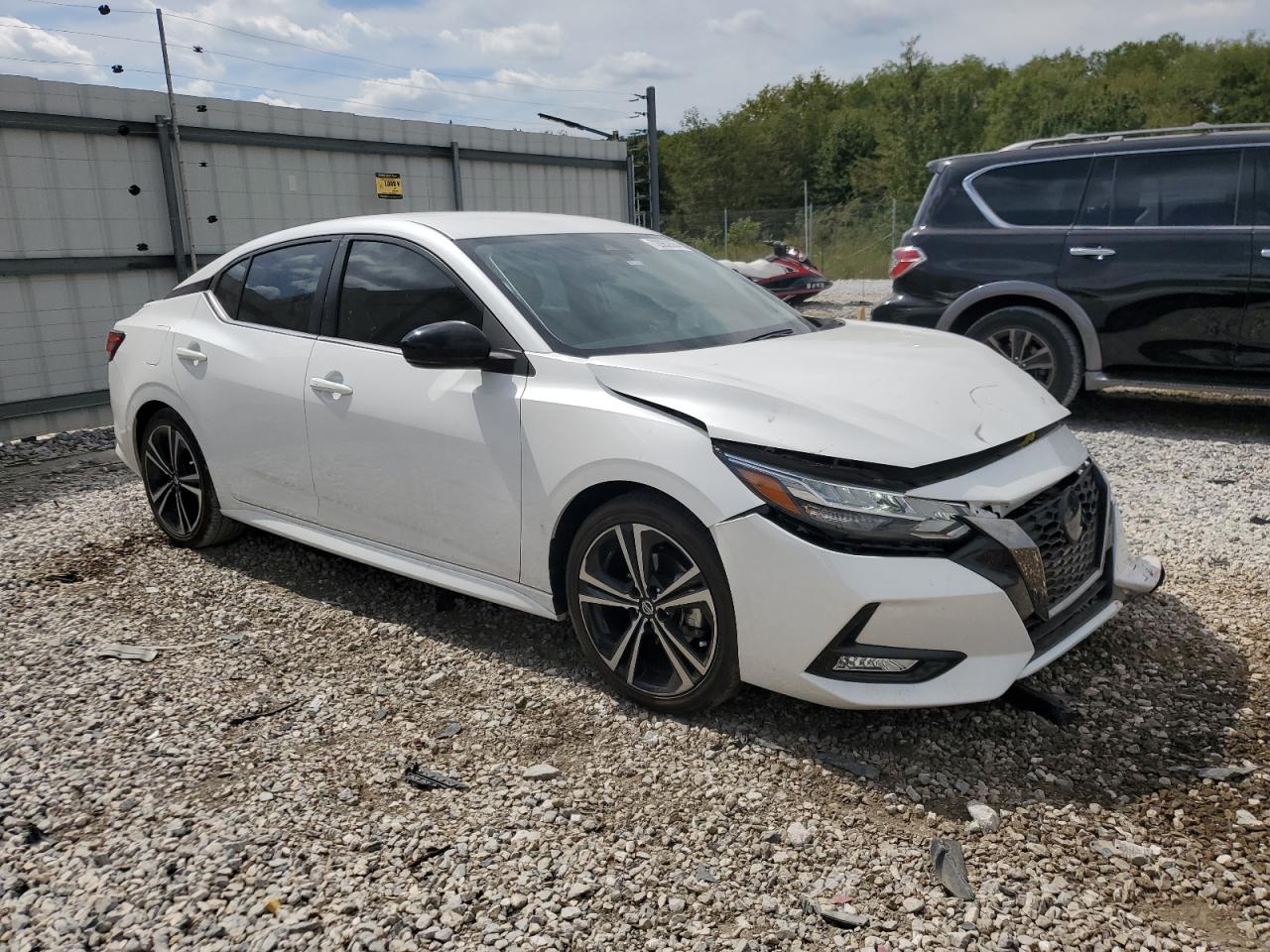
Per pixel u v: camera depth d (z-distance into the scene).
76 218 9.20
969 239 7.16
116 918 2.30
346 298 3.99
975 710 3.13
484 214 4.23
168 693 3.43
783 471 2.78
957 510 2.73
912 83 43.38
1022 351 7.09
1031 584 2.81
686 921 2.26
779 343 3.55
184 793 2.82
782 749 2.95
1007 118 49.59
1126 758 2.86
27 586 4.52
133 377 4.85
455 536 3.60
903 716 3.11
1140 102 49.78
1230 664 3.37
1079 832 2.54
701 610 3.00
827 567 2.71
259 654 3.74
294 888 2.39
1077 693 3.22
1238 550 4.45
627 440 3.04
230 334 4.41
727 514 2.83
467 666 3.57
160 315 4.88
